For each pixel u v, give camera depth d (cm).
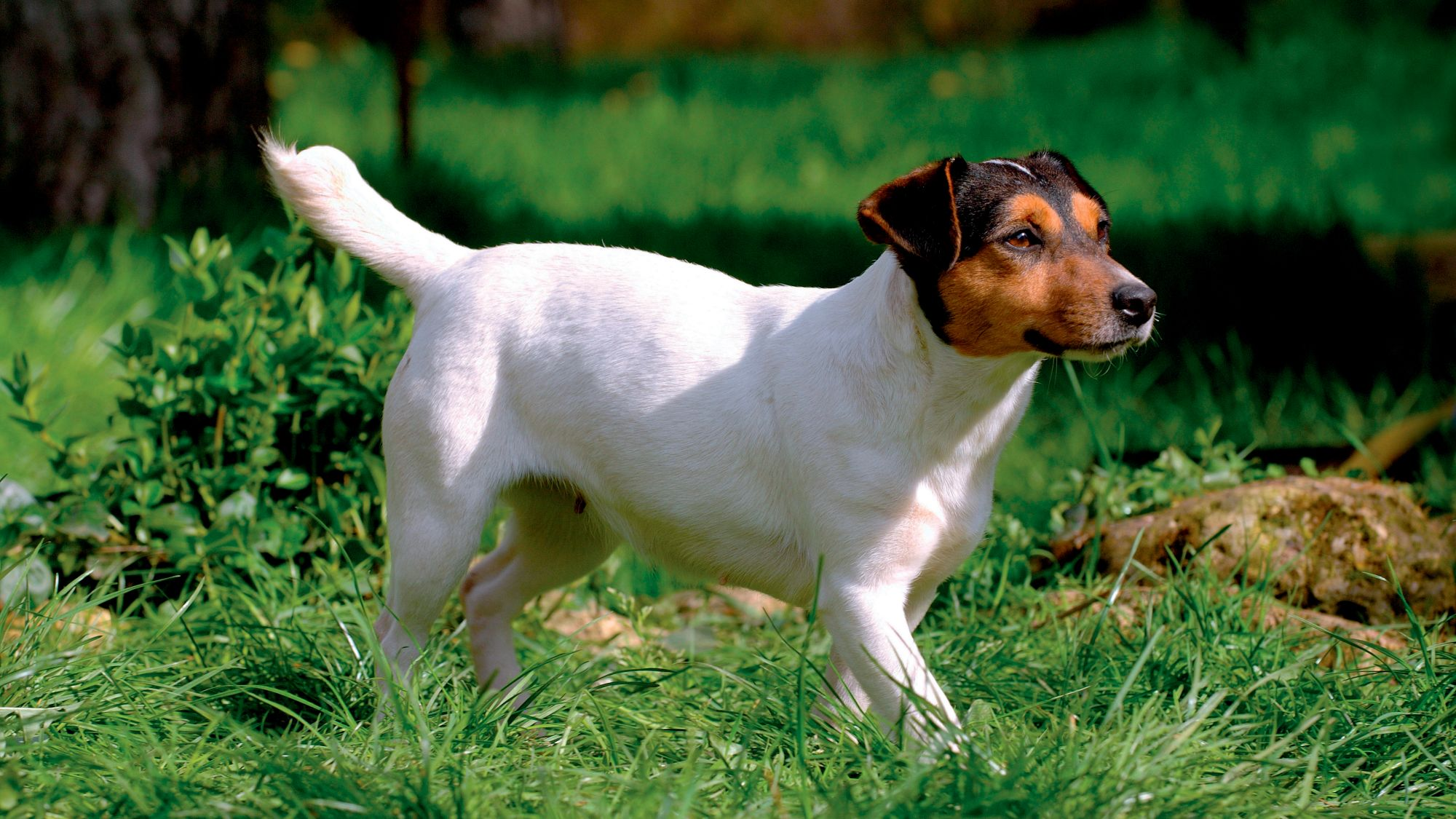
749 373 329
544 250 355
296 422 443
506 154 1100
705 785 283
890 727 309
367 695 335
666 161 1129
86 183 749
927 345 309
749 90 1488
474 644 380
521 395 342
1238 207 951
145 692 325
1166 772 287
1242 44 1423
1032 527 472
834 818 257
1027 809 264
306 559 445
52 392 536
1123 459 519
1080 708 326
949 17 1917
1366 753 312
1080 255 299
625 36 1920
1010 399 320
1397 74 1431
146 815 264
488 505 342
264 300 454
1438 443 539
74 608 358
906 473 312
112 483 431
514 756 299
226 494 430
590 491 346
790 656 387
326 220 360
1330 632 355
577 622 441
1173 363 646
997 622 409
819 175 1097
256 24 815
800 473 320
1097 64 1551
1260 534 422
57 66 737
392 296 460
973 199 303
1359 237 791
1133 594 411
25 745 285
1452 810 290
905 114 1349
